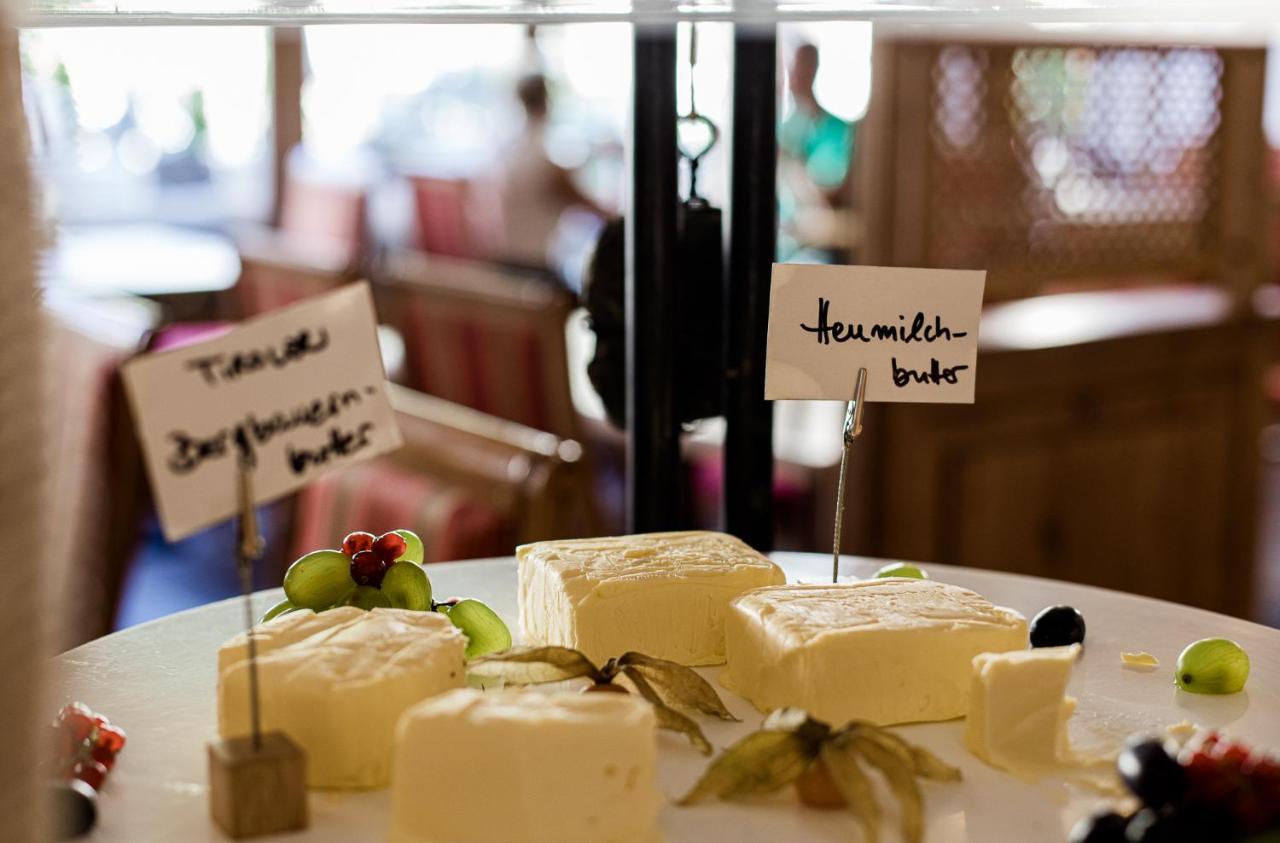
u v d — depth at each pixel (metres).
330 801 0.89
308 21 1.13
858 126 3.02
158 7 1.02
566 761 0.81
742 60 1.35
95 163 5.68
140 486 2.71
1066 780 0.91
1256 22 1.22
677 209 1.34
